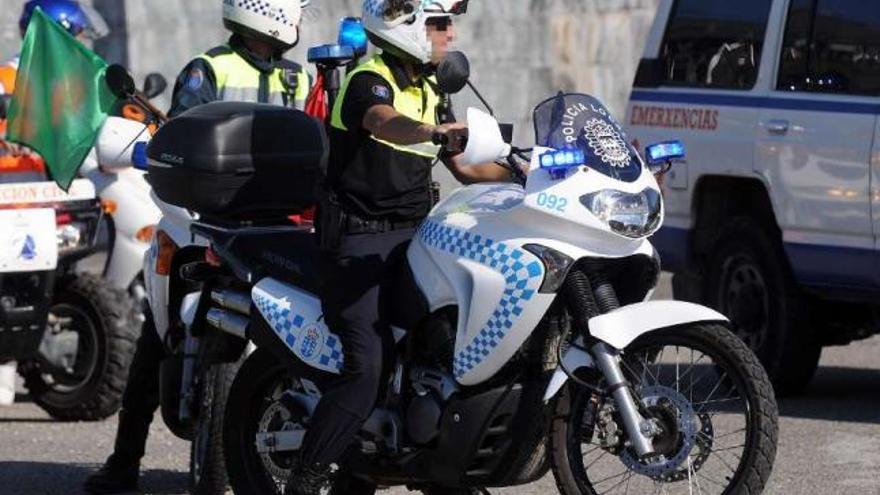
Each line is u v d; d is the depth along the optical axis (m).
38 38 19.64
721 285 23.80
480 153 13.40
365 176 14.45
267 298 15.35
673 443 13.60
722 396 16.75
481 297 13.68
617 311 13.49
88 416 22.47
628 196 13.48
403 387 14.49
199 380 16.84
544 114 13.79
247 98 18.73
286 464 15.81
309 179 16.64
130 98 17.61
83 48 19.61
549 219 13.47
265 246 15.73
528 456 14.04
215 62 18.70
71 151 19.64
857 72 22.03
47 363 22.56
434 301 14.13
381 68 14.45
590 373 13.86
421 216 14.70
